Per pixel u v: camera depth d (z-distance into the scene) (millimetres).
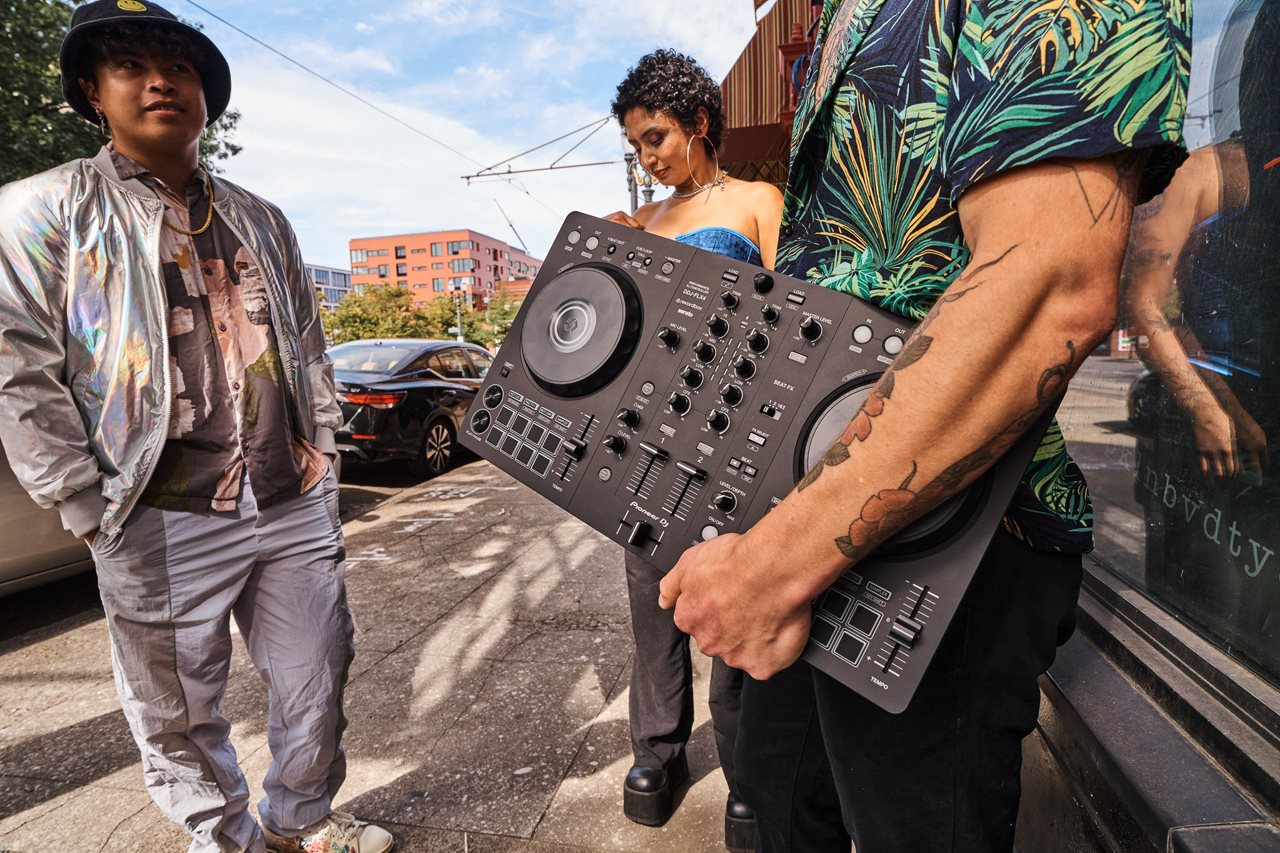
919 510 482
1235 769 682
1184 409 934
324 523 1492
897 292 578
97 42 1200
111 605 1272
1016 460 504
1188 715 764
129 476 1229
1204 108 893
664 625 1574
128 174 1288
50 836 1650
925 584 515
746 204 1696
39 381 1181
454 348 6832
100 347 1230
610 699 2160
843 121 633
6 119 8070
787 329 626
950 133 493
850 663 524
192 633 1328
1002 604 622
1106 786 765
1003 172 450
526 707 2131
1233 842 588
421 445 5957
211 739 1400
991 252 450
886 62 587
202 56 1309
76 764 1938
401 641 2621
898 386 474
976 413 451
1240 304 800
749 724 800
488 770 1835
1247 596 780
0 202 1191
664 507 623
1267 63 751
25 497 2740
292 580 1431
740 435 612
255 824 1461
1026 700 639
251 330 1400
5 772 1909
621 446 653
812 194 726
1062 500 618
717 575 544
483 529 4164
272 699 1451
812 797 795
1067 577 643
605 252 749
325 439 1672
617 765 1835
